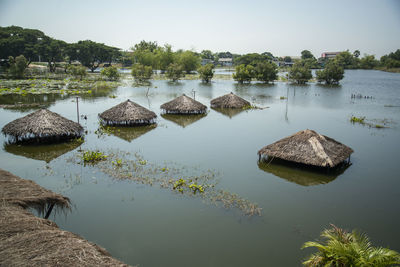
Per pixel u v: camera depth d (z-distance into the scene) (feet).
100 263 19.74
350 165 52.70
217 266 27.22
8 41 213.25
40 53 231.09
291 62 503.61
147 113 78.74
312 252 29.27
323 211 37.32
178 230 32.60
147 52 310.45
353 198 40.88
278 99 136.87
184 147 61.16
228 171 48.98
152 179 44.91
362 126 82.99
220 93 157.48
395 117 95.91
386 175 48.47
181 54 311.06
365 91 172.35
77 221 34.01
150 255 28.55
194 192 41.29
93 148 58.95
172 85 195.62
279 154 49.85
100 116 78.59
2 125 75.00
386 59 429.38
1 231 21.94
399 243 31.27
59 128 59.41
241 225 33.76
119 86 179.52
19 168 48.19
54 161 51.44
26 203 27.73
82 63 285.84
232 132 74.08
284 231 32.81
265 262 27.86
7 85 152.25
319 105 119.65
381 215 36.70
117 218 34.71
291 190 42.83
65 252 20.26
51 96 129.59
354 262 22.11
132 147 60.49
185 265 27.22
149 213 35.86
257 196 40.75
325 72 218.59
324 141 49.78
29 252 19.85
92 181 43.96
